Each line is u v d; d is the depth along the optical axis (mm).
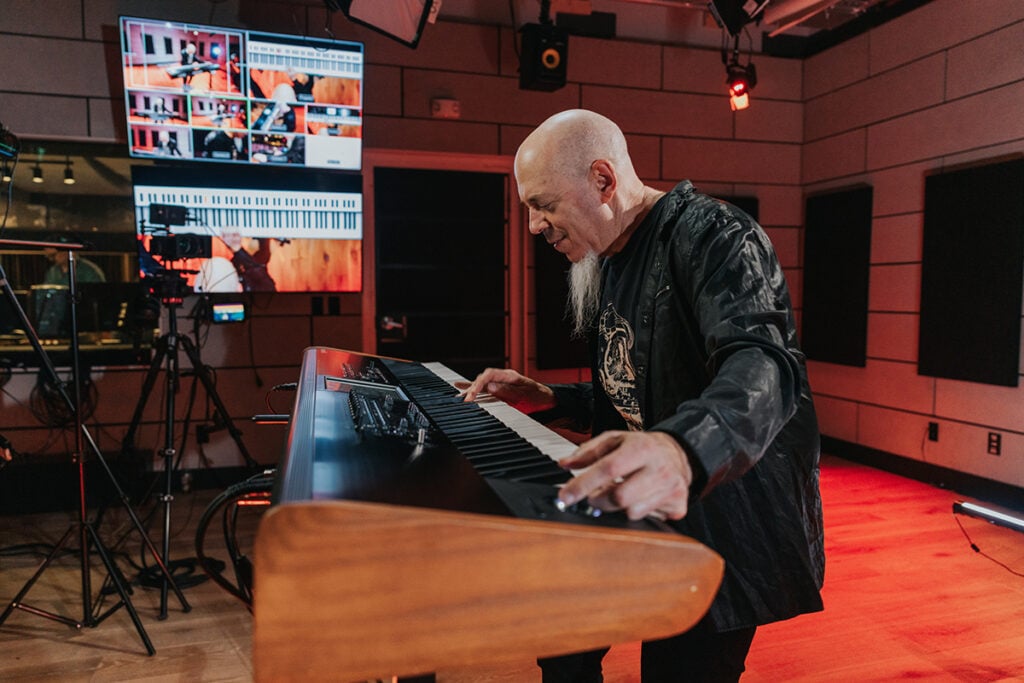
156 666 2195
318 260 4070
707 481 635
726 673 1032
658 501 590
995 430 3756
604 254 1121
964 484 3924
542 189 992
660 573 516
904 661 2178
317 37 4016
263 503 1230
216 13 3922
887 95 4395
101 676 2135
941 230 3998
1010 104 3648
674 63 4777
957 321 3912
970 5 3842
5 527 3529
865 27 4523
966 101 3879
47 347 3822
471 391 1248
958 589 2672
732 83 4121
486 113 4453
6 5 3631
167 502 2596
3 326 3746
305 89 3824
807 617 2455
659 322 992
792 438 959
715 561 527
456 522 468
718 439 642
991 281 3715
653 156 4793
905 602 2566
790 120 5098
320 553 449
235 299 4070
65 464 3779
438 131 4379
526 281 4688
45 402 3793
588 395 1384
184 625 2471
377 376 1459
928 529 3338
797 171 5152
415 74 4305
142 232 2836
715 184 4953
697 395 986
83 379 3838
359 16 3143
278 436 4191
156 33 3564
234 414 4117
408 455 781
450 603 472
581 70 4590
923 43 4129
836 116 4809
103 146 3871
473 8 4352
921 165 4172
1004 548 3080
